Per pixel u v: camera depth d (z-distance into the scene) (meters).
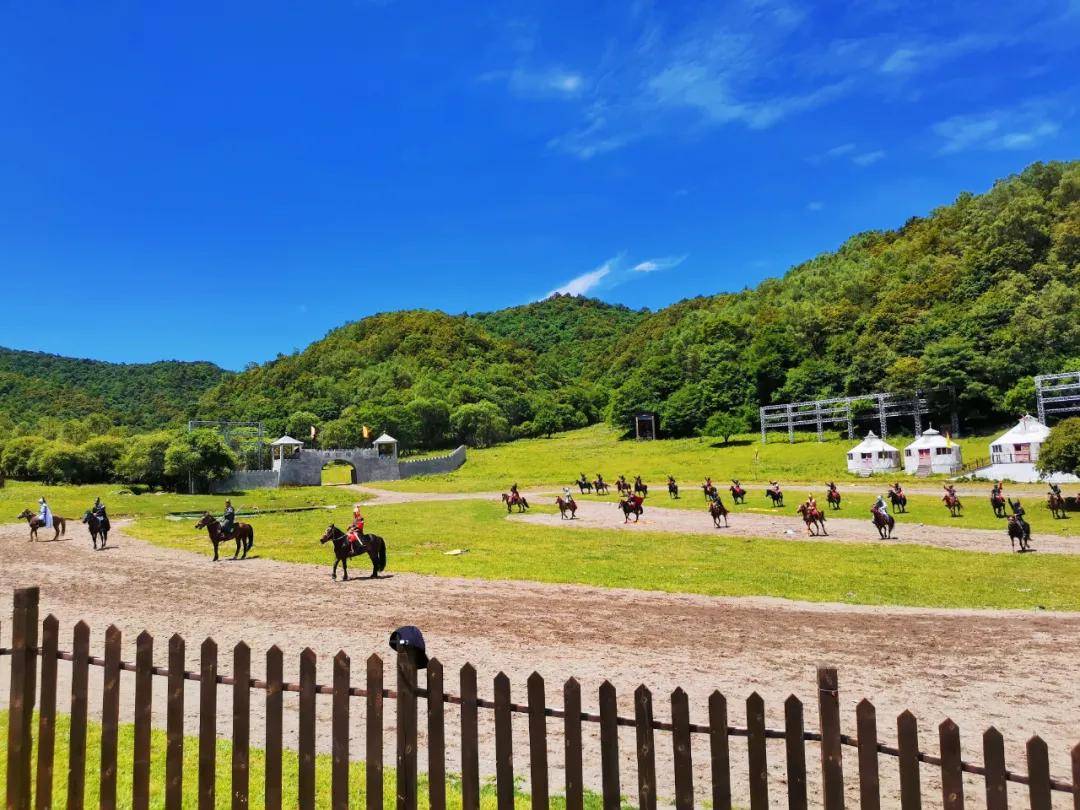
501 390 182.88
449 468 114.44
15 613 6.42
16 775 6.25
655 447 123.25
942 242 157.50
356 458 101.81
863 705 5.00
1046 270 117.69
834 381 122.50
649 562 27.56
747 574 24.73
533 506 56.94
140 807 6.06
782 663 13.73
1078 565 26.50
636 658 13.95
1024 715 11.05
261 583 22.95
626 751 9.48
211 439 79.62
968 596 21.09
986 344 105.31
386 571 25.36
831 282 170.88
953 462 73.00
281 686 5.90
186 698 11.59
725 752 5.23
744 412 128.50
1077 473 44.22
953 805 4.75
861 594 21.31
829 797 5.00
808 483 73.12
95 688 12.22
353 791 7.98
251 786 7.89
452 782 8.37
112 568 26.73
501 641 15.24
